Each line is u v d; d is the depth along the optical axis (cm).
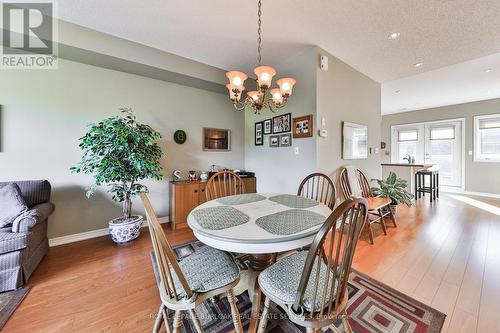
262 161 368
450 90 448
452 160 584
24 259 175
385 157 715
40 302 154
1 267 163
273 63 318
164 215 333
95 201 278
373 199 301
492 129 521
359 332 128
